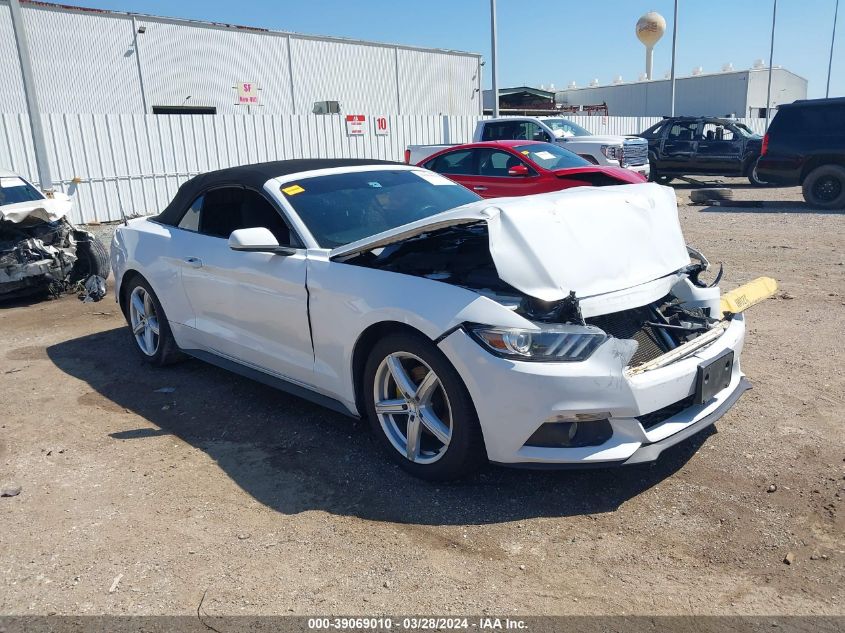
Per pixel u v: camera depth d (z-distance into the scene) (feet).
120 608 8.81
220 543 10.12
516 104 137.80
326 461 12.51
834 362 16.33
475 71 111.45
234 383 16.71
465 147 37.09
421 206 15.07
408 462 11.62
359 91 95.86
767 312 20.90
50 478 12.25
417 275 11.66
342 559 9.65
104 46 72.64
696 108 142.82
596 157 49.90
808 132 44.83
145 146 51.70
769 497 10.73
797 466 11.57
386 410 11.80
